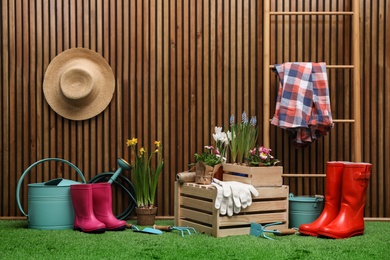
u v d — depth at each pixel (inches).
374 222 154.2
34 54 160.6
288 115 146.5
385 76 160.4
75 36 161.2
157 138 161.0
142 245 116.3
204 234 130.9
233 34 161.8
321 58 161.0
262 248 113.0
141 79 161.3
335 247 114.6
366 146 160.2
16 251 110.4
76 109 158.7
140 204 151.7
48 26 160.6
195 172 142.1
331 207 132.8
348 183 128.7
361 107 160.6
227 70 161.5
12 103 160.1
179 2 161.8
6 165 159.6
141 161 151.9
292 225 141.3
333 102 160.1
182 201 142.6
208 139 161.2
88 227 132.3
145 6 161.3
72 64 159.2
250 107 161.3
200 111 161.3
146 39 161.3
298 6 161.0
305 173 160.2
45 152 159.9
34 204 139.3
